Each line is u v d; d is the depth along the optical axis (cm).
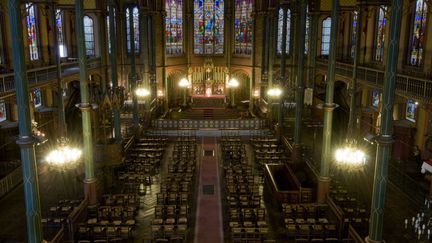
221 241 1875
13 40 1268
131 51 3491
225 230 1980
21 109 1302
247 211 2016
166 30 4897
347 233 1875
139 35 4712
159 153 3078
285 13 3441
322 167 2183
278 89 3591
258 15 4722
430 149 2359
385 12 2611
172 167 2723
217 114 4750
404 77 2123
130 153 3062
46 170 2719
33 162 1345
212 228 1997
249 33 4969
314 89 4006
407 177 2381
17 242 1750
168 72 4956
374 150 2956
